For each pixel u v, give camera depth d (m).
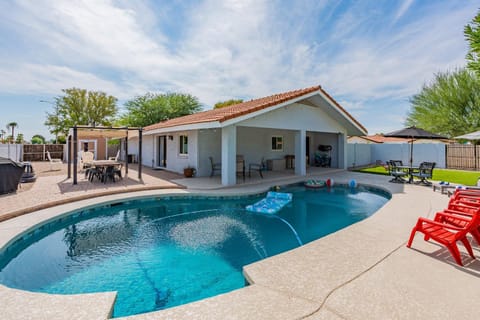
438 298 2.78
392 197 8.36
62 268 4.42
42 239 5.68
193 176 12.83
